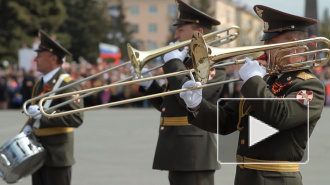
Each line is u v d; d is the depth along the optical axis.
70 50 106.06
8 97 42.38
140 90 10.45
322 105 7.04
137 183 15.41
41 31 11.64
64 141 11.20
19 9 83.19
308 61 6.97
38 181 11.46
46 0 85.69
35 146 10.57
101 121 32.56
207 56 6.87
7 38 83.62
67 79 11.36
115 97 42.88
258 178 7.12
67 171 11.33
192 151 9.79
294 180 7.10
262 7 7.29
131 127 29.05
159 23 168.38
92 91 8.84
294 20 7.24
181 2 9.93
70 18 105.44
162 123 10.12
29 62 49.19
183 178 9.85
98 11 110.31
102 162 18.59
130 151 20.86
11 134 26.16
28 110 10.80
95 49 107.00
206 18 9.95
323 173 16.77
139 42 139.50
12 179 10.59
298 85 7.01
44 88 11.28
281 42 7.29
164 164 9.91
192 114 7.60
